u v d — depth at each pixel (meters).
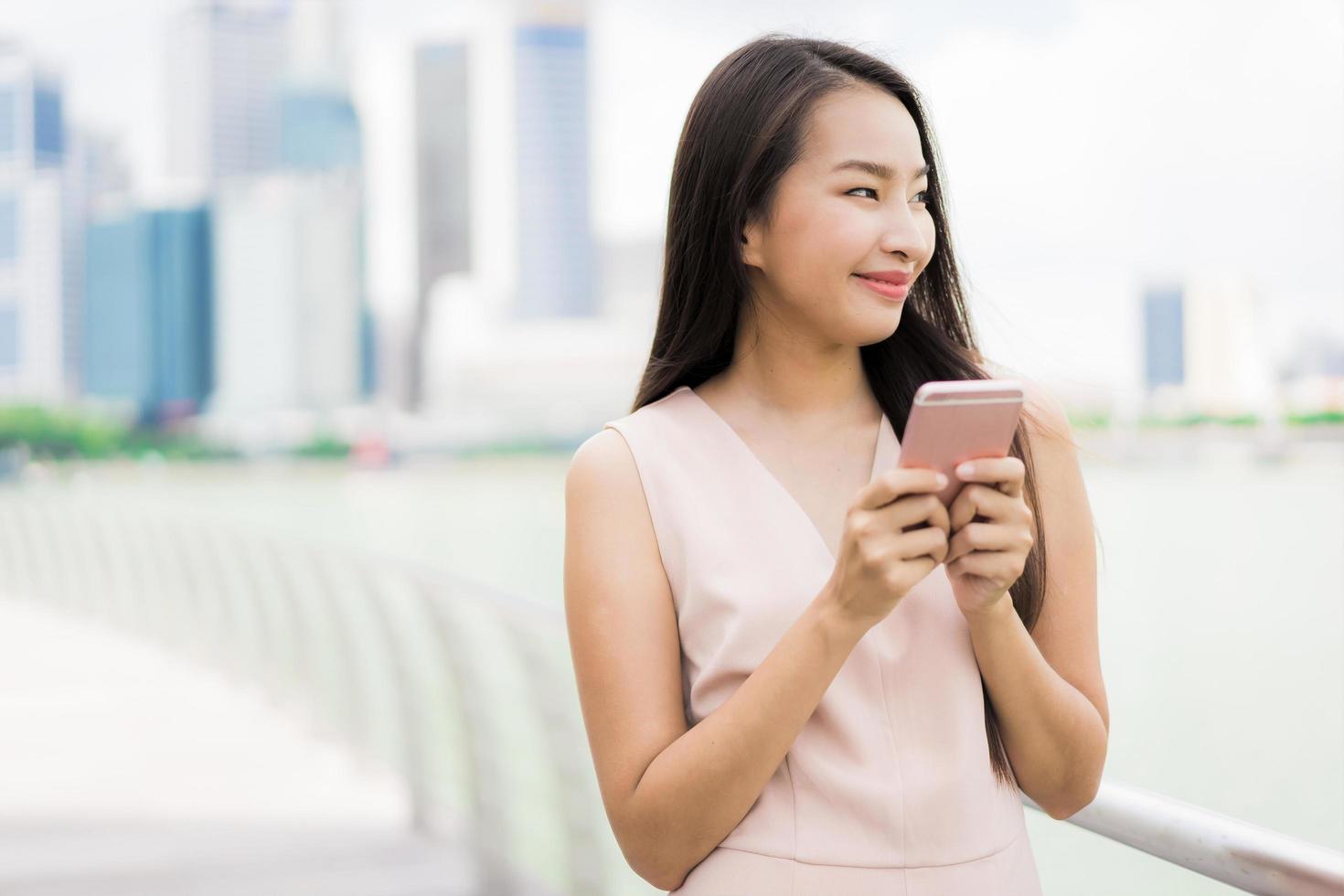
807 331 1.10
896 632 1.03
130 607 9.87
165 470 72.06
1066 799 1.08
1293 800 16.20
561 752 3.32
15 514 12.84
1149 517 39.84
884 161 1.02
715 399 1.16
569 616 1.10
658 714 1.05
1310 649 24.48
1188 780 16.84
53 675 7.86
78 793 4.91
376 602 4.82
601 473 1.11
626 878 3.28
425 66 88.94
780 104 1.04
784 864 0.99
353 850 4.08
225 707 6.71
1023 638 0.99
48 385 72.75
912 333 1.14
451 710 3.85
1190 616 28.22
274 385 77.38
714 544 1.06
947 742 1.01
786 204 1.04
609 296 83.38
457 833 4.22
